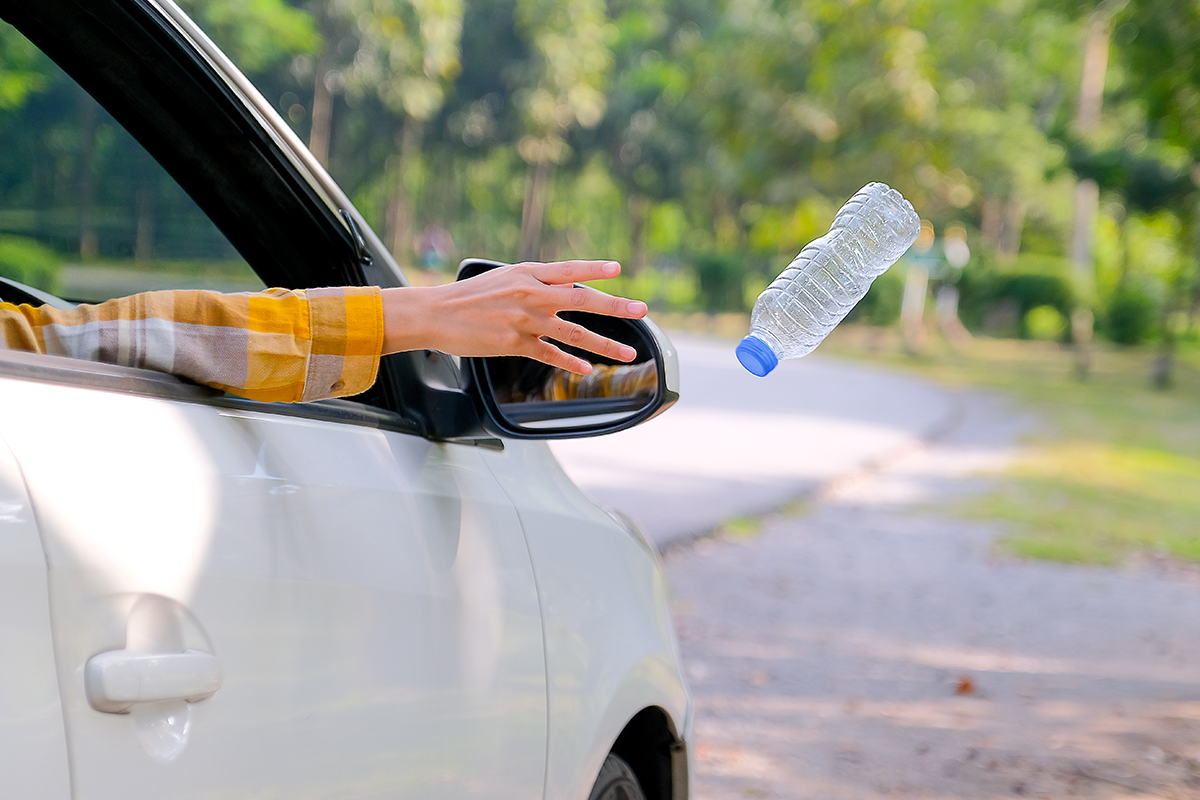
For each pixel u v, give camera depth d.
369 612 1.80
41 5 2.03
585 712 2.37
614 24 73.25
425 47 58.38
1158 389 30.47
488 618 2.09
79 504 1.42
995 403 25.42
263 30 26.38
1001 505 12.97
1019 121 46.50
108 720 1.38
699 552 9.91
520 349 1.78
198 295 1.70
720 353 34.88
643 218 83.75
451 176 80.69
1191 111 23.47
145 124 2.19
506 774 2.11
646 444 15.88
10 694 1.28
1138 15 22.69
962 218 57.72
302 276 2.32
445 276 65.94
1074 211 54.50
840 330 48.72
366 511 1.87
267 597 1.62
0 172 2.77
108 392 1.55
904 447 17.36
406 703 1.85
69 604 1.36
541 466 2.61
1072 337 46.12
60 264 2.68
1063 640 7.75
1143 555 10.73
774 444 16.69
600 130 74.94
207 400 1.70
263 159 2.19
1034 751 5.62
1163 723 6.09
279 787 1.60
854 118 44.88
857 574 9.48
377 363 1.74
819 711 6.14
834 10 42.28
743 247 64.19
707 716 5.97
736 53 48.09
